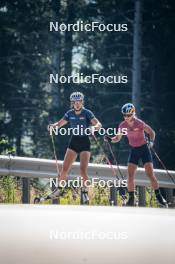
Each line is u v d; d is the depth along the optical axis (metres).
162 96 85.75
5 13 87.62
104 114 84.56
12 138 84.44
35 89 86.38
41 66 87.50
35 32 88.06
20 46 87.56
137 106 81.56
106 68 87.69
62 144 79.94
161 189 51.47
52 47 88.44
